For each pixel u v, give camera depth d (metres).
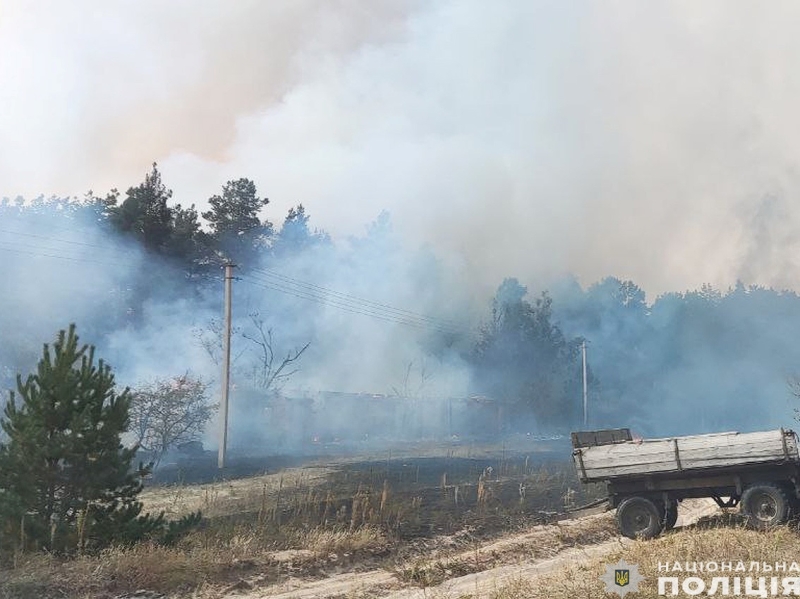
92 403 13.92
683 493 16.44
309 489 22.16
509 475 27.61
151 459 31.30
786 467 15.48
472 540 16.62
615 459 16.66
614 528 18.06
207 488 23.09
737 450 15.65
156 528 14.12
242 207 58.81
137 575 12.25
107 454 13.65
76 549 12.88
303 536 15.46
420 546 15.82
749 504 15.42
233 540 14.57
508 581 12.74
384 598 12.40
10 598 11.00
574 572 12.39
